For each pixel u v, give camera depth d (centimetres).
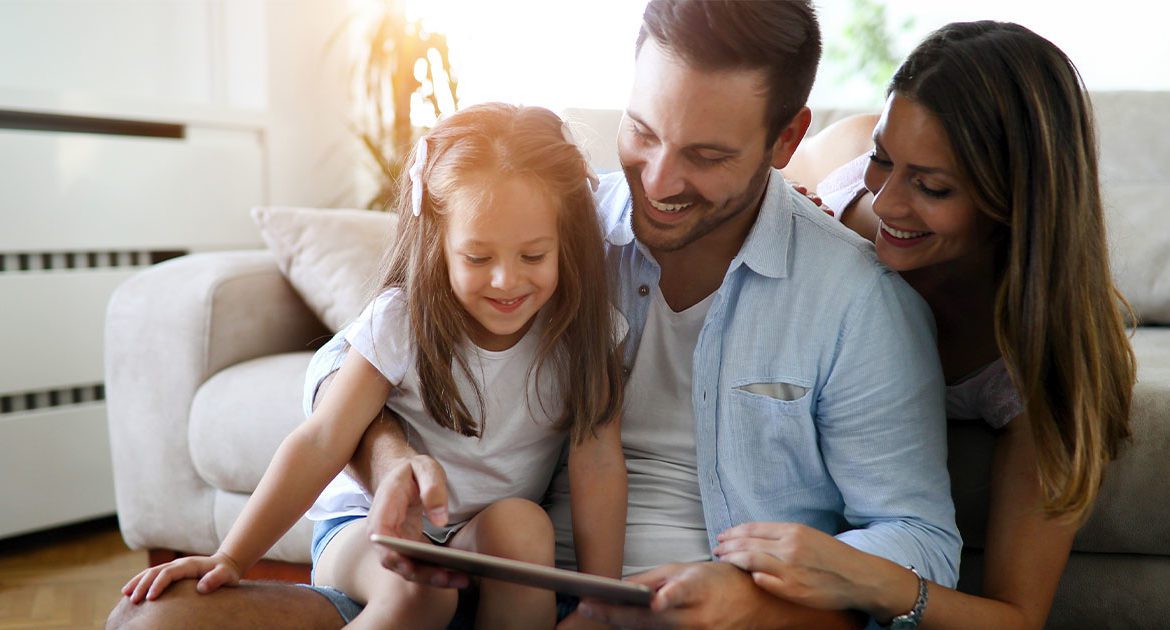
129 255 258
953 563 111
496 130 109
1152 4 272
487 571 88
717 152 104
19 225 231
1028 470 117
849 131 173
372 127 325
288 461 107
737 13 100
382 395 113
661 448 121
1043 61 105
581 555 114
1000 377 121
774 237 117
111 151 248
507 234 105
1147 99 210
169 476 183
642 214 112
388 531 97
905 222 110
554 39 325
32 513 234
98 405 248
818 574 97
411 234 113
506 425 115
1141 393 128
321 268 190
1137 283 187
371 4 321
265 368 177
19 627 187
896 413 112
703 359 116
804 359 114
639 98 105
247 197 287
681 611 92
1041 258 105
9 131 233
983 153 104
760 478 117
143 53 297
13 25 272
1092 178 107
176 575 101
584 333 114
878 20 302
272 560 176
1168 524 127
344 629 104
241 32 298
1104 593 132
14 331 231
